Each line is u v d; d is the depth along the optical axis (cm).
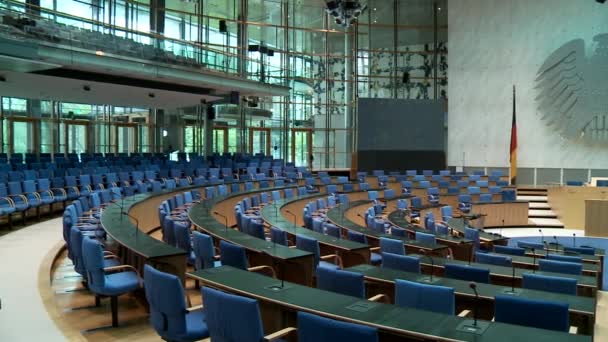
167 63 1484
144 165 1734
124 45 1376
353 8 1557
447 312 433
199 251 660
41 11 1216
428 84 2577
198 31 2284
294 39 2530
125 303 627
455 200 1662
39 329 509
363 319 363
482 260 741
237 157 2203
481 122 2273
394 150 2281
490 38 2252
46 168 1524
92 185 1409
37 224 1141
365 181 2050
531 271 627
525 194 2053
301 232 805
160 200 1202
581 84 2058
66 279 727
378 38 2603
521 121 2192
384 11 2589
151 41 1462
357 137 2286
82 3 1822
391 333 375
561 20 2098
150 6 2127
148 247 588
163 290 422
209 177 1775
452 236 961
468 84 2300
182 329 420
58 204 1321
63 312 590
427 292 441
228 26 2373
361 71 2589
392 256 627
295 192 1549
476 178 2044
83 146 2227
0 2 1139
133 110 2373
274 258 614
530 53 2167
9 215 1059
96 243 525
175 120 2430
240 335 369
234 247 595
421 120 2286
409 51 2589
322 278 499
